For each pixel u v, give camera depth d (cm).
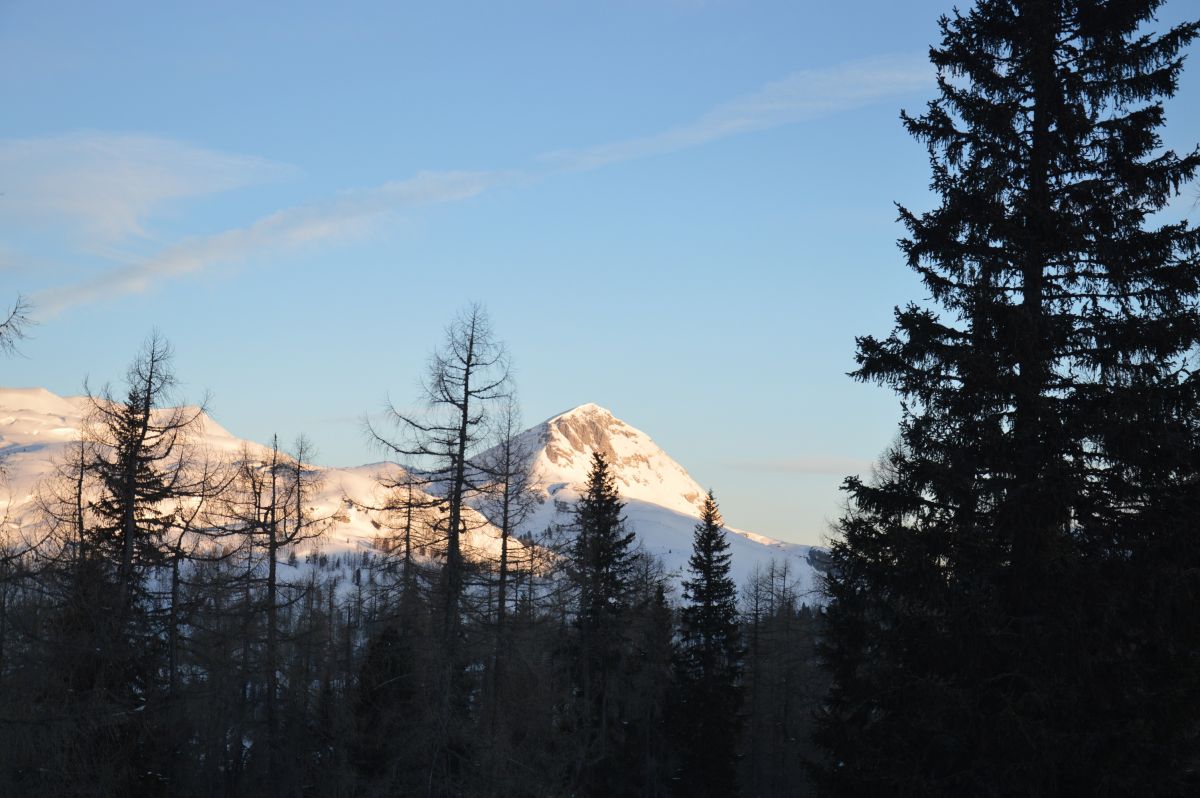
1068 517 1767
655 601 5397
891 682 1825
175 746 3288
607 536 4731
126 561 3005
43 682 2098
